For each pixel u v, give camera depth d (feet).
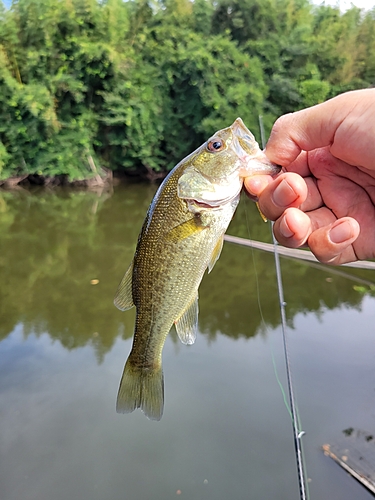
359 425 1.49
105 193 7.48
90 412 1.67
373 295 2.56
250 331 2.23
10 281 3.20
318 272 3.02
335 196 0.83
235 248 3.68
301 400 1.63
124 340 2.25
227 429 1.54
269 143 0.77
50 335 2.31
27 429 1.59
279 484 1.32
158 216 0.79
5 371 1.94
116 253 3.89
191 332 0.80
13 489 1.36
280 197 0.70
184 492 1.32
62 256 3.79
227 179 0.77
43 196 7.15
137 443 1.51
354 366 1.82
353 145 0.70
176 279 0.79
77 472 1.40
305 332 2.16
